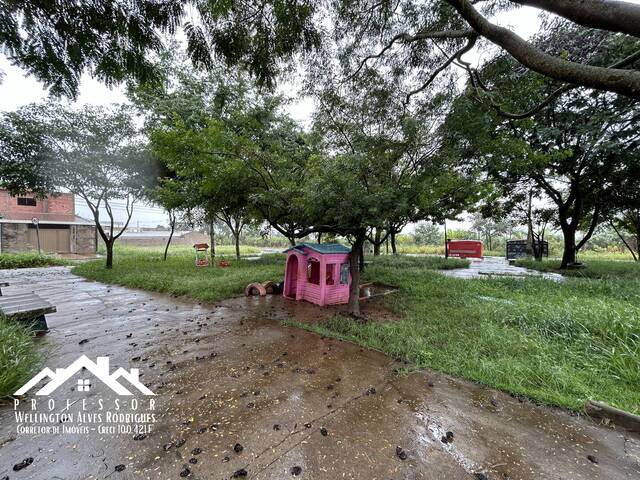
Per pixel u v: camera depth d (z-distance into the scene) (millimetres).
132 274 7789
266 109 7910
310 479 1385
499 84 3844
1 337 2518
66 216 17891
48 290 6312
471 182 3867
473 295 5242
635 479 1411
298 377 2426
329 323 3877
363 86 4199
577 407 1992
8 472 1400
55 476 1383
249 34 2453
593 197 9891
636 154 6762
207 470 1433
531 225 13438
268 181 4855
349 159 3527
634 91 1146
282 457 1526
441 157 3715
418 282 6555
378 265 10336
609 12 1128
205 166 4453
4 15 1860
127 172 9188
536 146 7789
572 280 6539
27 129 7586
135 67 2281
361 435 1713
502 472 1448
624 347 2621
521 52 1483
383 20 3455
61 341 3221
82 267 9820
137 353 2920
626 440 1709
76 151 8352
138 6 2002
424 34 3148
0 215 15211
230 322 3988
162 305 4973
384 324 3744
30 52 2051
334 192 3521
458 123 3496
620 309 3516
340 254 5141
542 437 1727
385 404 2047
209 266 10172
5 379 2074
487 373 2445
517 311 3877
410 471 1441
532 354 2791
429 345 3037
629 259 15852
